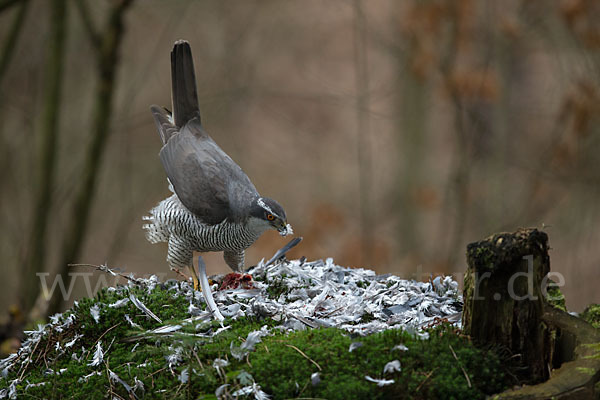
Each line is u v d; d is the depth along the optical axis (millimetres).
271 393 3955
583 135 14164
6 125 14773
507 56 15805
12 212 14898
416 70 14961
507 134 15789
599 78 14164
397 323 4895
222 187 6684
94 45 11234
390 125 20922
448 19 14711
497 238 4066
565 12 13602
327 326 4820
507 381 4012
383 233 17438
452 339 4203
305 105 21906
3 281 13602
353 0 17156
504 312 4086
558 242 15516
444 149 19719
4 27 14344
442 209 16547
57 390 4488
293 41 21984
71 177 12391
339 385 3869
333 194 19203
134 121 15930
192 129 7406
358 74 17125
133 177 17125
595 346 3904
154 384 4312
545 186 15312
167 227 6801
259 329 4738
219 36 17703
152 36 17719
